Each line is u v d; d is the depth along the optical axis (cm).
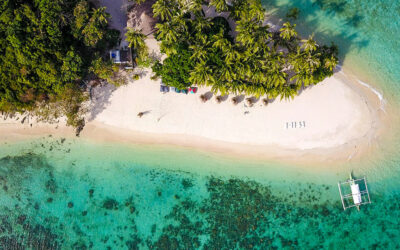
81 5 2702
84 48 2977
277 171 3155
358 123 3095
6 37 2670
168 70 2875
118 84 3141
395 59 3091
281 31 2919
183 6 2738
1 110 3114
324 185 3138
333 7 3114
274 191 3164
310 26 3111
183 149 3188
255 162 3162
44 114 3194
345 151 3117
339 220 3136
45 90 2917
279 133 3130
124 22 3112
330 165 3128
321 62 2858
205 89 3120
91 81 3142
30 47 2662
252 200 3175
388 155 3098
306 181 3147
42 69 2755
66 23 2733
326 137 3114
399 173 3095
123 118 3188
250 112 3128
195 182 3197
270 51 2952
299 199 3158
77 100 3141
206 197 3195
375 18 3103
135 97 3167
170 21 2767
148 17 3077
